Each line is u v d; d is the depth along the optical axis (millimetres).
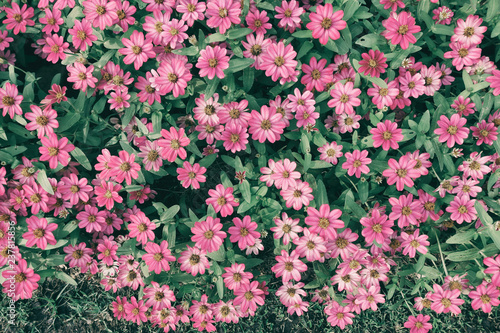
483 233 733
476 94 745
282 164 763
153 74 742
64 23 800
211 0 720
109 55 760
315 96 804
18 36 863
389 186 777
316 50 787
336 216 706
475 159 738
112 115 869
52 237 731
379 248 772
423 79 761
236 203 737
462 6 807
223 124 772
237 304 752
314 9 773
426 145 729
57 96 746
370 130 724
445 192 756
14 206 746
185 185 746
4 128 766
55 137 713
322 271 803
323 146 758
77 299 912
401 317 892
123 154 728
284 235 762
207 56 715
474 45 749
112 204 744
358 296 781
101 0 725
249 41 755
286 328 909
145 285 817
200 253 746
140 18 775
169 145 721
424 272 765
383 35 729
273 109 733
